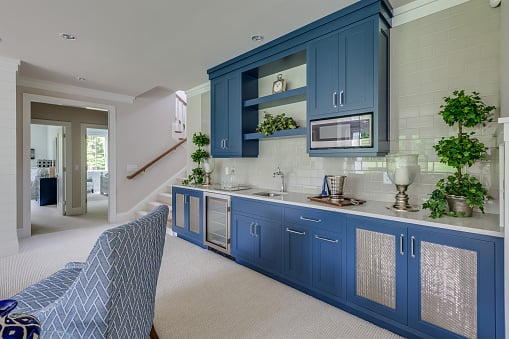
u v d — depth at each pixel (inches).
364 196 101.8
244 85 135.3
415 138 89.0
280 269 103.3
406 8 90.7
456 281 62.3
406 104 91.0
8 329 24.0
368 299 77.8
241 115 134.6
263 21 100.5
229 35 111.2
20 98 164.6
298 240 96.7
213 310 85.7
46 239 161.5
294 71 125.1
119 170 206.2
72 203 239.1
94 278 42.5
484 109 70.4
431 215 69.8
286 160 129.0
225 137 144.0
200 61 139.6
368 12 87.9
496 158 74.3
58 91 178.1
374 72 87.0
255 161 144.6
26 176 166.4
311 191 119.2
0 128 132.6
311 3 89.4
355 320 80.6
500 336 56.7
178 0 87.0
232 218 125.0
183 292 97.3
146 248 54.1
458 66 81.2
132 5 89.7
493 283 57.6
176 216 166.1
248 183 148.6
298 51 108.4
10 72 134.3
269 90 136.7
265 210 108.8
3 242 133.2
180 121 241.0
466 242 60.8
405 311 70.4
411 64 90.0
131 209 212.5
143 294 56.3
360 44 90.0
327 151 99.0
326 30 98.6
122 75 160.2
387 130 93.8
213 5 89.9
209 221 140.6
